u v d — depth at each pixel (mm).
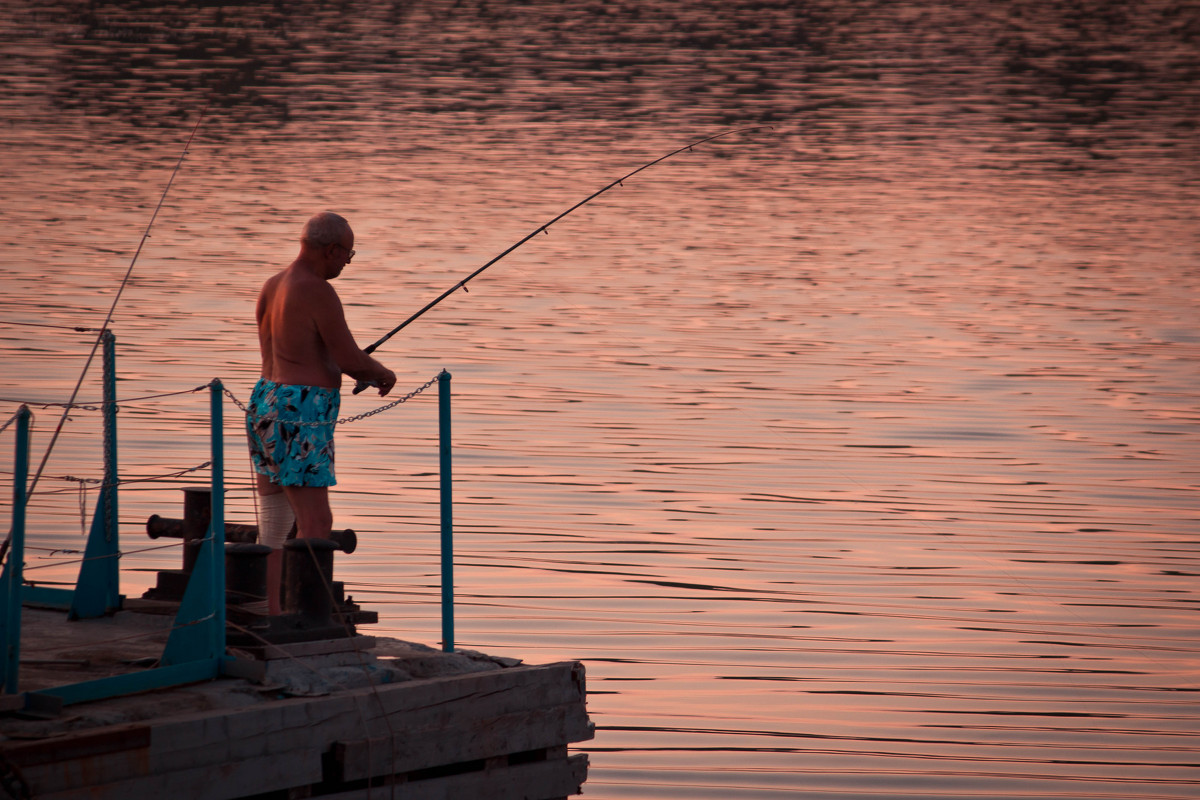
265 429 23297
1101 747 31656
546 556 42719
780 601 39906
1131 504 49375
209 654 21766
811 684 34562
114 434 25188
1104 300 84875
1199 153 143500
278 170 122125
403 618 37344
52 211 101312
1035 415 60531
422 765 22516
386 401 59562
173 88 162375
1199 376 67500
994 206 118000
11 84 159750
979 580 42031
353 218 102812
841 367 68062
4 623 22047
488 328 73438
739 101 166625
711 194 121625
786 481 51031
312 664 22297
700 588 40625
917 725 32406
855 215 113688
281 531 24297
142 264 85438
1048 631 38312
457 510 46594
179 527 25781
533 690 23938
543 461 52188
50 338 66438
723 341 72625
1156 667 36094
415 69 181500
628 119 152375
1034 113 164875
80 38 195875
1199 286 89125
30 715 19594
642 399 61250
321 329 23250
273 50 192250
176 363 63000
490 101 160500
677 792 28938
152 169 120062
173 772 19922
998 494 50281
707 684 34344
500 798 23641
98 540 25062
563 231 102625
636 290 84562
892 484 50875
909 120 159750
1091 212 115562
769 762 30391
